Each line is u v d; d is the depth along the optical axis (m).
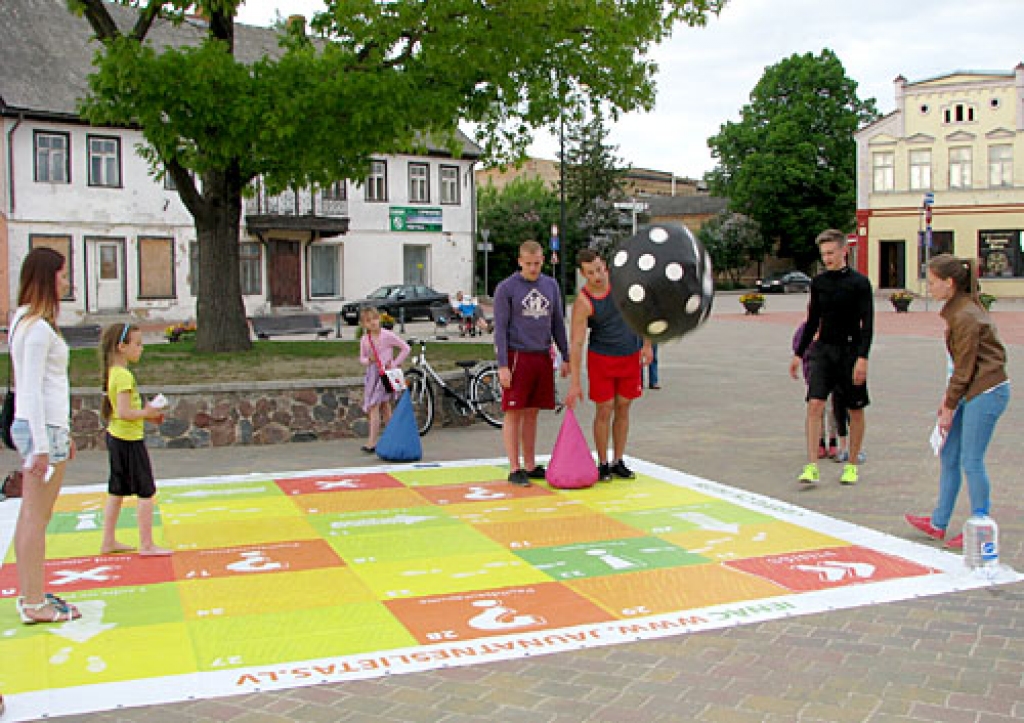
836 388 8.34
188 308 36.59
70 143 33.44
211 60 12.02
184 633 5.05
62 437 5.08
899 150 53.41
